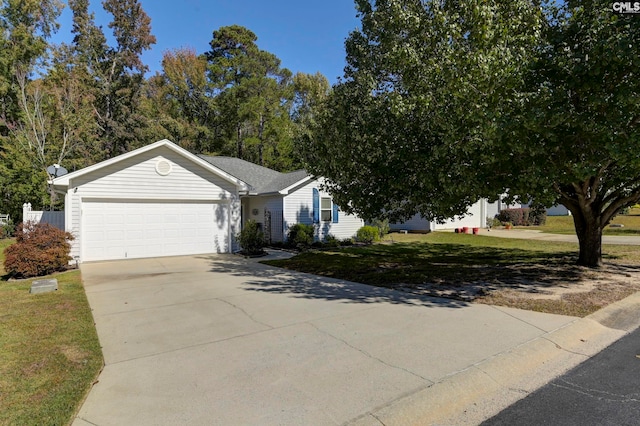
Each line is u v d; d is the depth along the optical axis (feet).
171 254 44.83
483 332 15.83
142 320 18.62
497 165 21.76
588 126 17.97
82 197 39.73
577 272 29.94
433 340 14.93
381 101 25.64
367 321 17.74
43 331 16.79
